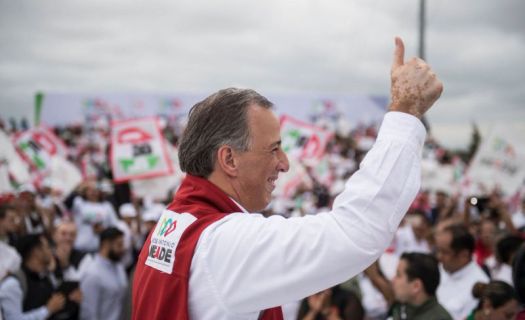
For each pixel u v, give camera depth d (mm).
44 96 18641
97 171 15898
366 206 1317
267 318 1531
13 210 5723
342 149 19188
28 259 4945
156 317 1483
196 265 1447
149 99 19344
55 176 10828
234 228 1437
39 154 11078
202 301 1432
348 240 1307
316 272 1322
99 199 9367
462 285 4461
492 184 11078
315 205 10547
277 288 1351
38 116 18625
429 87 1404
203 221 1501
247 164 1540
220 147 1548
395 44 1494
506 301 3391
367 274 5148
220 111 1559
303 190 10781
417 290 3584
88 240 9008
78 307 5035
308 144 8906
